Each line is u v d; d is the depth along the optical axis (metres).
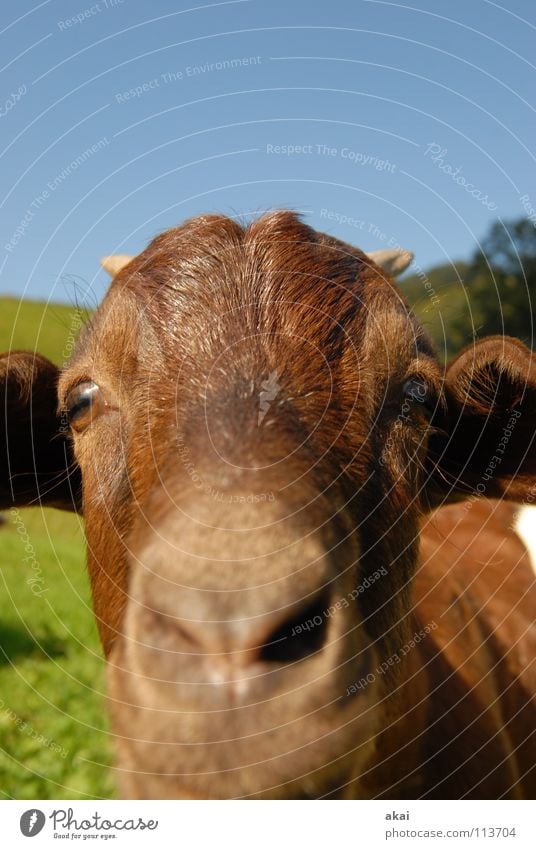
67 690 8.27
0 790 6.18
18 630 9.83
